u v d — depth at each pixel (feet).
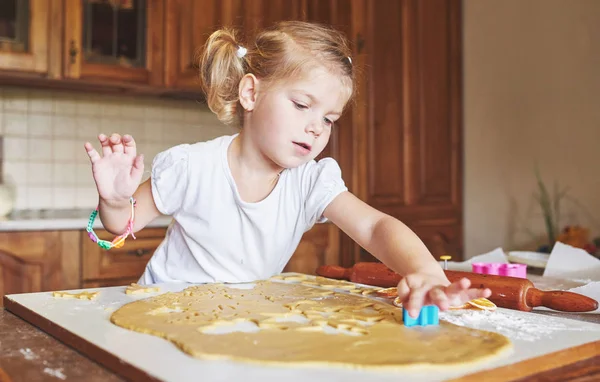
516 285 2.72
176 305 2.53
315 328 2.10
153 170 3.47
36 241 6.57
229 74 3.39
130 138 2.96
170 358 1.77
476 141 10.14
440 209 9.66
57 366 1.85
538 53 9.52
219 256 3.48
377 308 2.50
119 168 2.96
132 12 7.78
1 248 6.40
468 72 10.21
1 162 7.82
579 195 9.02
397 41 9.21
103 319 2.32
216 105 3.48
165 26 7.94
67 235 6.74
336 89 3.04
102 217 3.13
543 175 9.42
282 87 3.03
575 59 9.09
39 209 8.02
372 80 8.87
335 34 3.28
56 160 8.14
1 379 1.71
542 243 9.37
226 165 3.46
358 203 3.24
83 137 8.33
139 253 7.13
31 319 2.49
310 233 8.21
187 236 3.55
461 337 2.02
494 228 9.96
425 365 1.68
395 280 3.31
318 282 3.33
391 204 9.09
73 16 7.33
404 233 2.81
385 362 1.69
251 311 2.40
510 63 9.86
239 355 1.75
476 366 1.72
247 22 8.36
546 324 2.31
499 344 1.92
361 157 8.77
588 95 8.96
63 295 2.82
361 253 8.54
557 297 2.64
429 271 2.48
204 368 1.67
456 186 9.90
